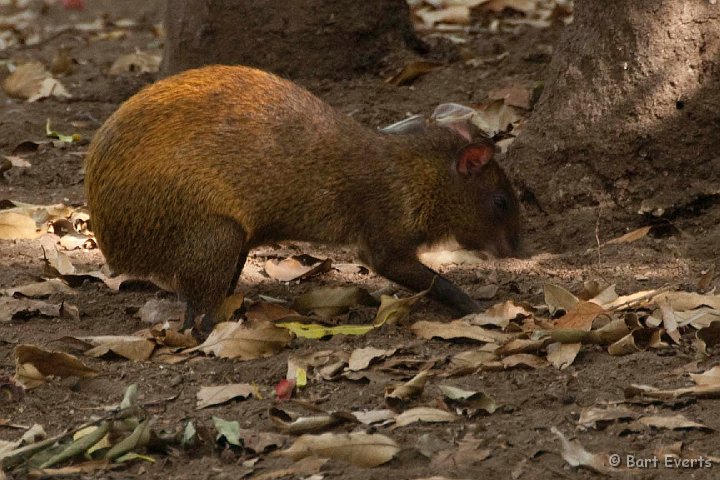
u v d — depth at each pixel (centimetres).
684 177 1238
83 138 1639
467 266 1213
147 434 796
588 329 975
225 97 1040
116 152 1009
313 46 1711
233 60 1703
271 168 1045
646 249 1195
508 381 903
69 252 1264
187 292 1033
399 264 1108
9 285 1148
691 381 881
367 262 1130
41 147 1598
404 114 1589
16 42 2394
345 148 1082
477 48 1831
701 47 1221
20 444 808
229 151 1027
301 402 863
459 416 842
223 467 775
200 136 1018
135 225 1015
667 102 1230
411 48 1798
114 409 870
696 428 803
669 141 1236
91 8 2766
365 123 1573
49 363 926
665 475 746
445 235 1132
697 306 1019
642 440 796
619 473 750
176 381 921
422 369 935
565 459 762
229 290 1120
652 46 1230
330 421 830
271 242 1104
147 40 2291
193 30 1703
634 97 1240
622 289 1099
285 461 779
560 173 1285
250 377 929
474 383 902
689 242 1198
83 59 2120
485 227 1136
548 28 1841
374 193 1091
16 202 1358
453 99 1630
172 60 1738
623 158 1249
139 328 1055
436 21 2127
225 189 1026
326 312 1083
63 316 1079
